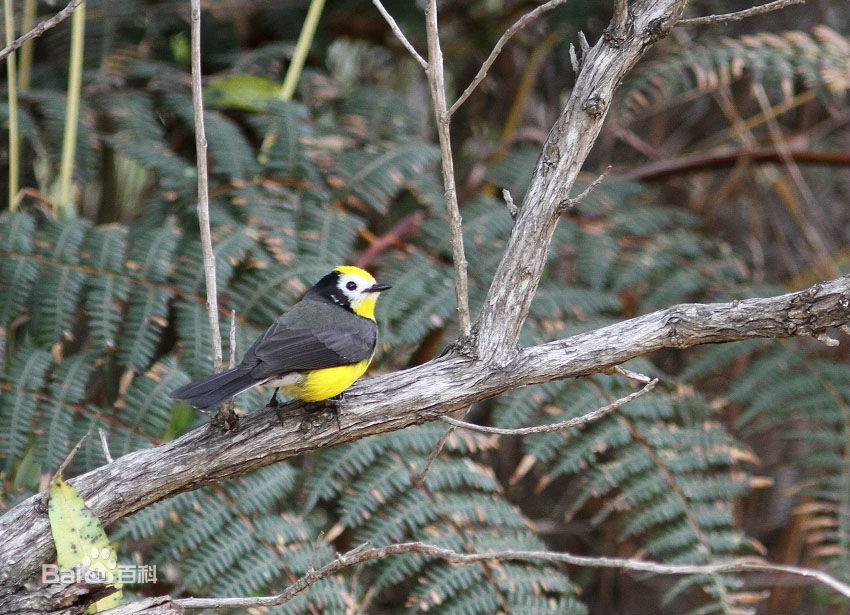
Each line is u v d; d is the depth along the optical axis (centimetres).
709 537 938
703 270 1181
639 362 1060
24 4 1255
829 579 542
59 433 870
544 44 1329
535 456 973
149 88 1207
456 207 630
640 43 611
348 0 1330
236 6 1304
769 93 1457
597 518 963
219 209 1077
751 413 1052
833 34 1238
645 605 1250
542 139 1350
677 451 988
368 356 842
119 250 982
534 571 894
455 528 906
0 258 961
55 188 1219
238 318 980
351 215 1132
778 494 1274
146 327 943
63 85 1223
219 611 851
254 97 1169
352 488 907
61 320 944
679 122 1491
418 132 1260
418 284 1061
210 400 615
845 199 1419
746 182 1391
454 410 645
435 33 618
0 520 576
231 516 868
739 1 1412
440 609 882
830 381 1070
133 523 829
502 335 637
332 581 862
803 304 582
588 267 1145
